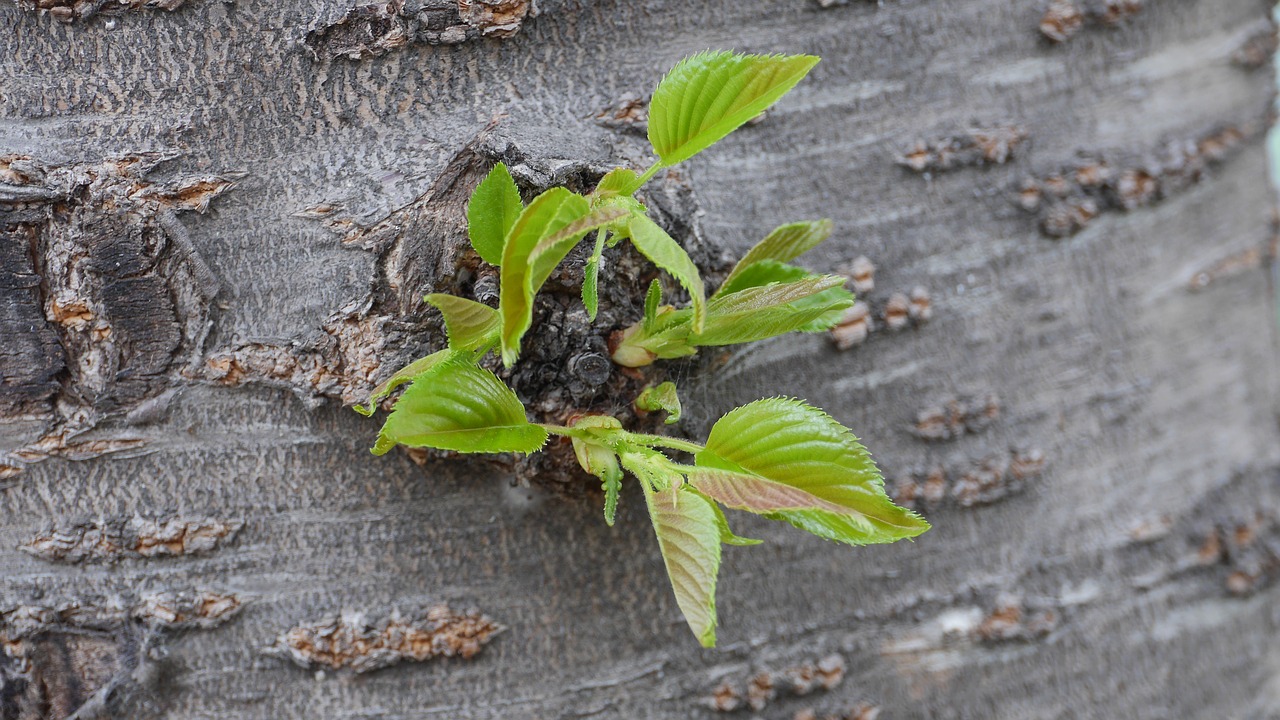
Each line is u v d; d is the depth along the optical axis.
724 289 0.73
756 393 0.76
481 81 0.73
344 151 0.73
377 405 0.73
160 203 0.73
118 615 0.74
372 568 0.74
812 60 0.68
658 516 0.68
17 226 0.72
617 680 0.75
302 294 0.73
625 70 0.74
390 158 0.73
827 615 0.77
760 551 0.76
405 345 0.72
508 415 0.69
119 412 0.73
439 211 0.72
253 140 0.73
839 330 0.76
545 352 0.72
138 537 0.73
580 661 0.75
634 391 0.72
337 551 0.74
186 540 0.73
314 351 0.73
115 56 0.73
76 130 0.73
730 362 0.75
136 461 0.73
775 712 0.77
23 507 0.73
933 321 0.77
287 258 0.73
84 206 0.73
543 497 0.74
